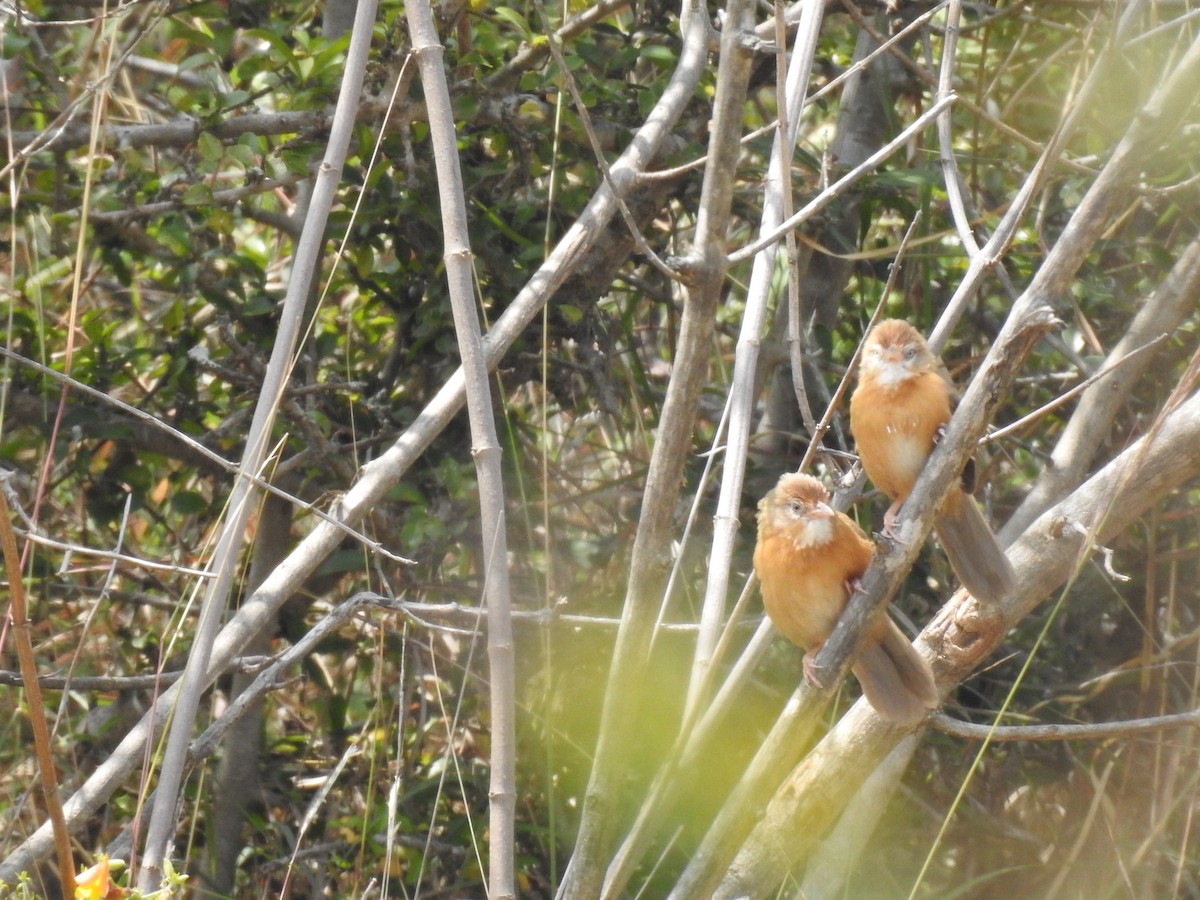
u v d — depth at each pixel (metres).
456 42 10.08
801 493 7.10
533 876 10.14
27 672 4.75
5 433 10.38
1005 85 13.00
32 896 5.01
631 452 11.69
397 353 10.85
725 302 13.47
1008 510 11.91
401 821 8.84
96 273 10.33
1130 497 7.43
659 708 10.01
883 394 7.17
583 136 10.13
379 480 7.16
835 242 11.41
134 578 10.50
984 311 12.08
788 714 6.04
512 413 11.03
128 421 10.14
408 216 10.27
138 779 9.98
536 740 10.27
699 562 10.55
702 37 8.07
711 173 4.59
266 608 6.95
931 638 7.36
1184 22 9.01
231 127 9.59
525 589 10.64
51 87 9.48
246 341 10.34
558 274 7.14
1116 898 10.47
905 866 10.76
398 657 10.48
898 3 11.18
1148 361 9.50
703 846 6.19
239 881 10.40
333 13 10.61
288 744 11.01
